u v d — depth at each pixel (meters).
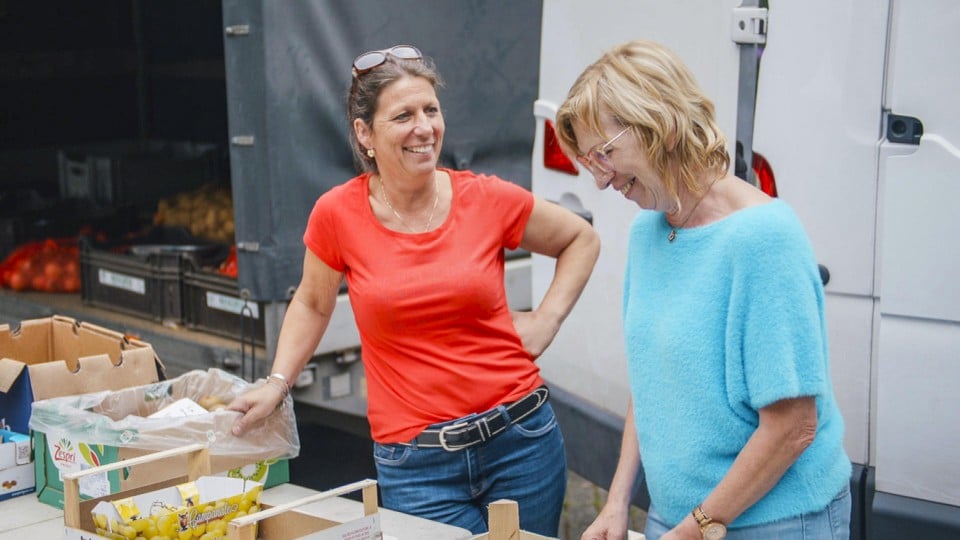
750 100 3.06
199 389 2.78
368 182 2.61
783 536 1.98
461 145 4.60
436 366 2.53
